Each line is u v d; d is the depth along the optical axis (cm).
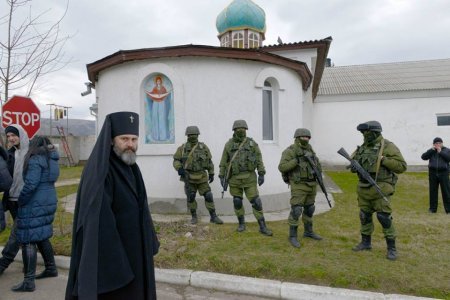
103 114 840
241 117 750
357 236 561
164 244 514
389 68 2175
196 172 629
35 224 395
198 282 418
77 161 2359
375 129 457
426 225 628
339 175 1543
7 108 531
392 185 461
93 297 192
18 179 426
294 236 519
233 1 1502
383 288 379
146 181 758
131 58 747
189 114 735
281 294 385
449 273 407
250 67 761
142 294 230
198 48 716
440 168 739
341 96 1839
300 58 1317
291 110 838
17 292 395
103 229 210
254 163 579
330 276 401
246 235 567
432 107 1728
